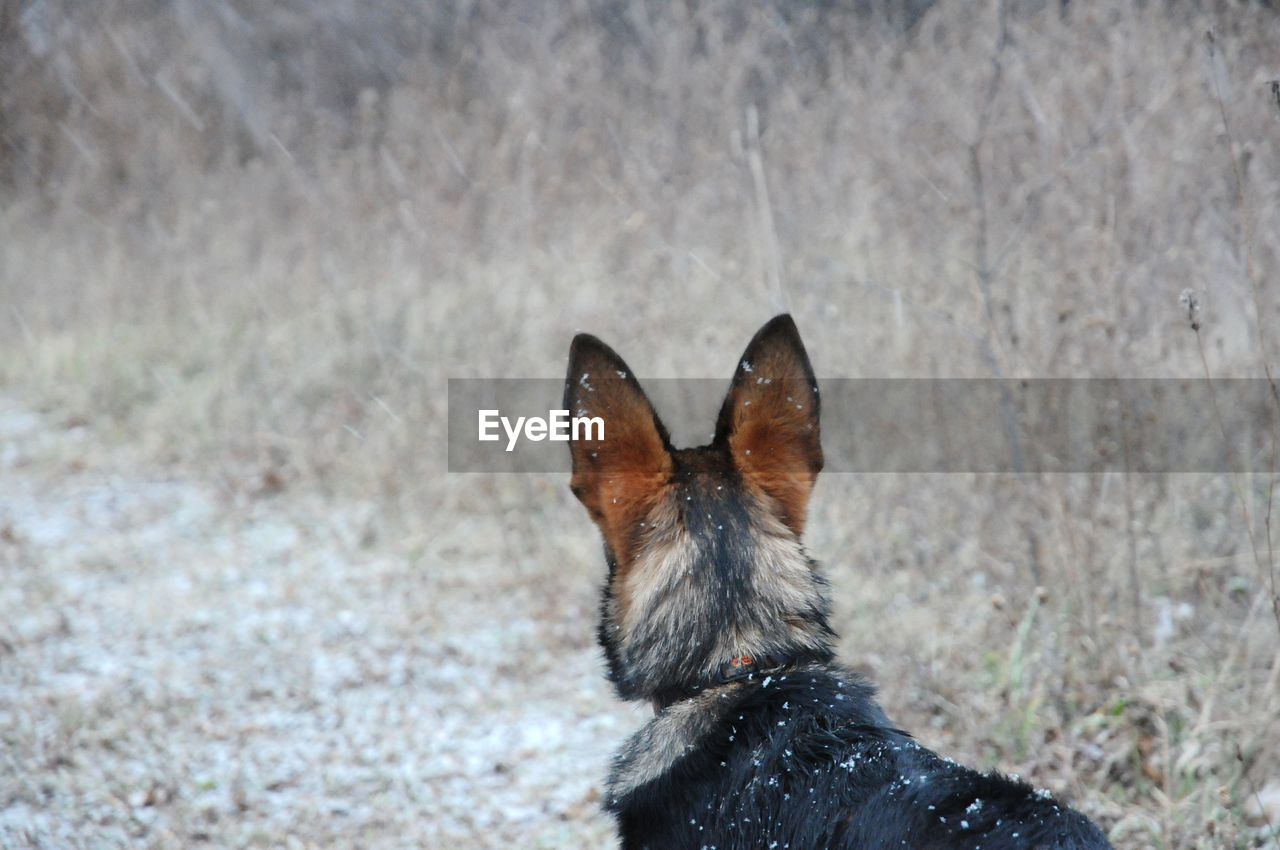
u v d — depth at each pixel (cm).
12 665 727
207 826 562
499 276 1136
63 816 567
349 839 552
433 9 1628
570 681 701
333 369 1159
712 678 352
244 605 812
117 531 950
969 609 669
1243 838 471
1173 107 759
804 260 945
